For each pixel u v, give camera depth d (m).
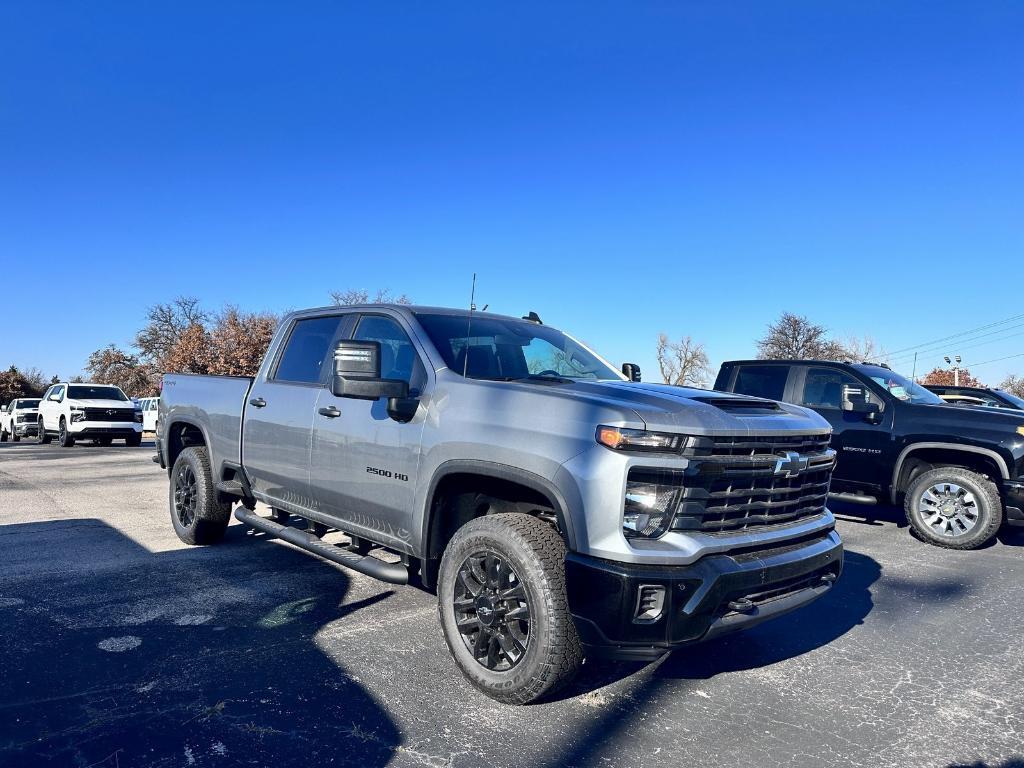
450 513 3.87
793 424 3.59
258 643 4.02
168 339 56.53
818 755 2.96
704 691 3.57
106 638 4.04
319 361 4.93
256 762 2.78
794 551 3.46
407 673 3.66
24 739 2.90
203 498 6.09
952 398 12.11
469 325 4.43
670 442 3.07
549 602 3.15
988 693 3.63
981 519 6.91
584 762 2.84
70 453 17.88
